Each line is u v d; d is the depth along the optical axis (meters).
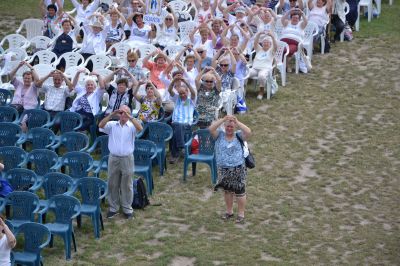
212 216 16.14
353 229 15.66
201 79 19.06
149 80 18.78
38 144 17.92
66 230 14.68
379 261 14.57
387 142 19.33
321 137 19.58
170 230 15.62
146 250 14.95
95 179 15.46
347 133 19.78
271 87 21.66
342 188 17.20
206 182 17.53
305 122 20.31
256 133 19.67
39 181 16.27
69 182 15.76
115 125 15.88
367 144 19.23
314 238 15.31
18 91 19.44
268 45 21.62
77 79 19.23
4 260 13.45
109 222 15.95
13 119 19.12
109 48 22.36
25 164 16.89
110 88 19.39
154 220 16.02
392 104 21.36
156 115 18.45
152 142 16.95
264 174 17.81
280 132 19.78
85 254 14.82
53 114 19.16
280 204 16.58
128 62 19.95
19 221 15.19
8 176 16.08
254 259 14.60
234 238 15.33
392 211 16.31
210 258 14.62
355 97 21.77
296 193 17.03
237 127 15.56
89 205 15.47
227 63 20.12
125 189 16.02
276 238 15.30
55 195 15.13
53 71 19.19
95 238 15.37
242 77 20.77
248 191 17.08
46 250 14.99
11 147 16.92
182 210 16.36
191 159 17.39
